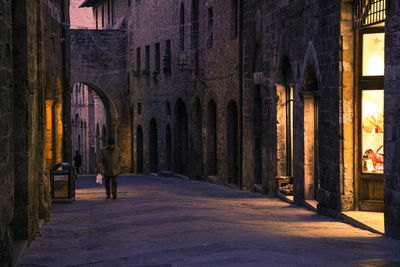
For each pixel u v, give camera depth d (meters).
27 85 9.23
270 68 18.16
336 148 12.68
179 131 32.84
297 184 15.54
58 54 22.58
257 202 16.25
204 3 27.31
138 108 40.53
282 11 16.75
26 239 9.28
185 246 8.41
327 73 13.14
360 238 9.70
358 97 12.43
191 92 29.58
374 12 11.75
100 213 13.25
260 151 20.38
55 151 21.47
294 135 15.77
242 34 21.66
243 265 6.68
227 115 24.12
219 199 17.05
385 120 10.31
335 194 12.73
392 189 10.01
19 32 9.19
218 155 25.53
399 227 9.73
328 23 13.02
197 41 29.25
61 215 13.13
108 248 8.80
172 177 32.94
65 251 8.74
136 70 40.06
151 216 12.24
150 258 7.66
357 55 12.38
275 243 8.56
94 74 42.75
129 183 26.59
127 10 42.78
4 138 7.22
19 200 9.26
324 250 8.15
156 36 36.00
